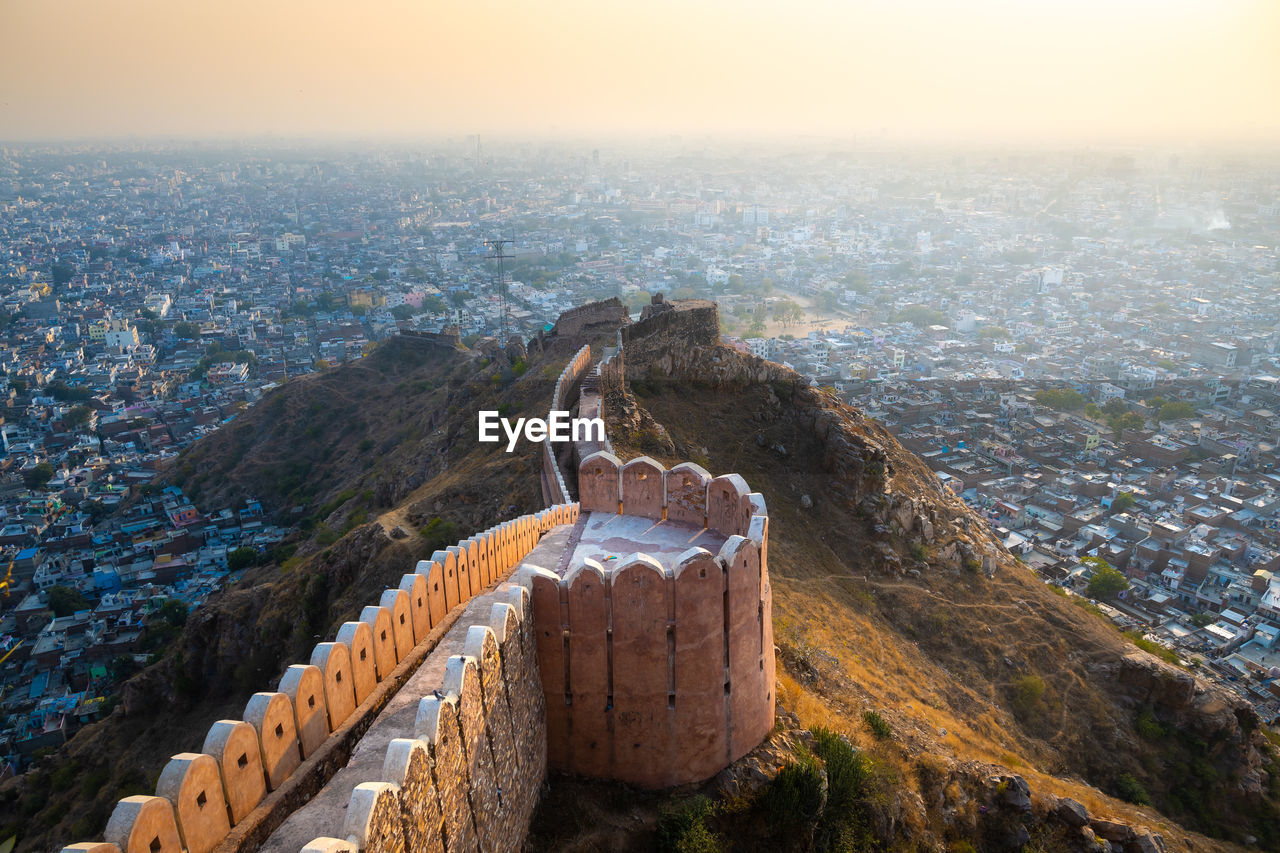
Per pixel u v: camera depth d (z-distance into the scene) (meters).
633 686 24.78
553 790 24.81
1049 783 46.09
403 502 73.62
